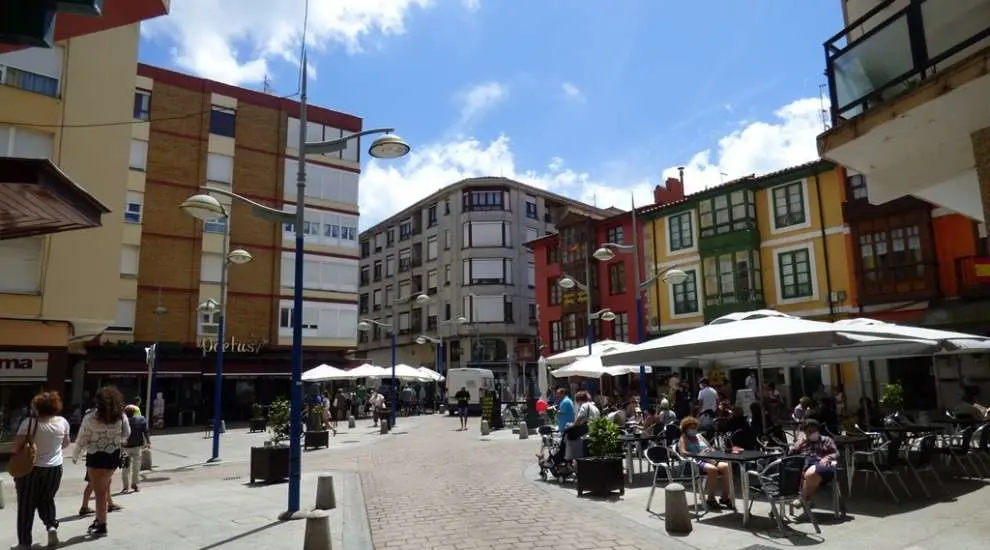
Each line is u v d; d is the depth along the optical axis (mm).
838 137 7242
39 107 18422
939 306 21625
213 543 7371
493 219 51750
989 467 11375
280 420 12883
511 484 11375
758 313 11438
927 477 10602
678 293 31891
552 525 7969
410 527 8047
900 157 7680
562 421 13336
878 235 23844
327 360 36375
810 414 14719
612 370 19219
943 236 22172
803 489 7637
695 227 31266
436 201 55250
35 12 3488
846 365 24516
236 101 35094
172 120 32781
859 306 24344
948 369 21656
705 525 7793
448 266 52938
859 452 9172
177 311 31688
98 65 19531
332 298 37062
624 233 36812
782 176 27562
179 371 30000
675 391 20297
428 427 27547
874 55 6965
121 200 19484
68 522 8672
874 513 8102
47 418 7398
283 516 8656
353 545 7180
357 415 35719
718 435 11852
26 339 18000
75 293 18406
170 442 22188
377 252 62406
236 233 34188
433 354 53062
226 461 16500
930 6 6363
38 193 6211
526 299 51719
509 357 49844
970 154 7379
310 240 36844
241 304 33844
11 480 13375
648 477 11773
